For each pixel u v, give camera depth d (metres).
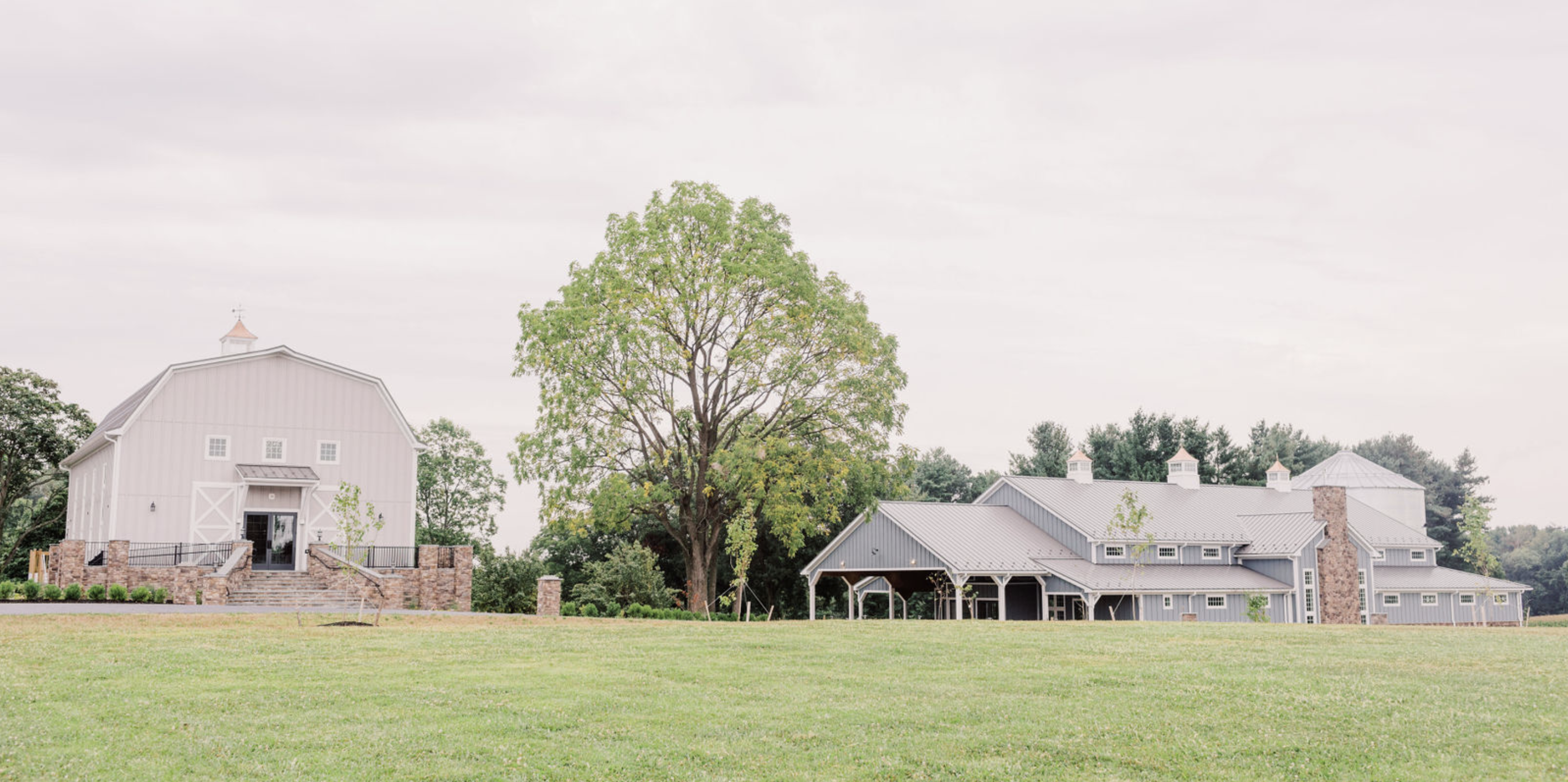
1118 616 47.78
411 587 39.16
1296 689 16.81
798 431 46.12
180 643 21.47
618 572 48.12
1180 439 79.06
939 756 12.70
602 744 13.07
